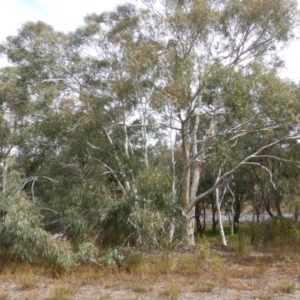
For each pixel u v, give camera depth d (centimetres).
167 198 1305
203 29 1483
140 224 1234
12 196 1300
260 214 2912
